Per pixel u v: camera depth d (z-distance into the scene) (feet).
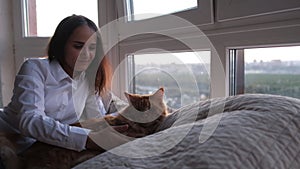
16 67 6.21
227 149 1.55
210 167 1.43
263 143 1.61
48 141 2.78
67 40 3.31
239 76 3.39
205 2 3.38
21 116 2.78
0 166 2.53
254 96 2.25
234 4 3.01
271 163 1.53
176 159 1.61
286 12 2.61
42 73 3.23
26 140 3.12
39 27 6.19
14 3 6.04
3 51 6.08
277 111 1.88
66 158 2.68
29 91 2.93
